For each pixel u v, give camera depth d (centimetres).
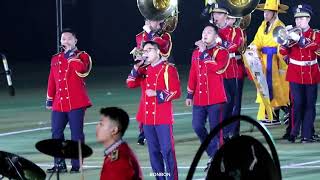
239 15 2839
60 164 2314
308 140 2788
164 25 2714
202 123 2317
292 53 2766
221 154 1270
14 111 3509
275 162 1248
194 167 1330
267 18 3069
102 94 3994
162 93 2042
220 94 2294
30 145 2725
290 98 2836
